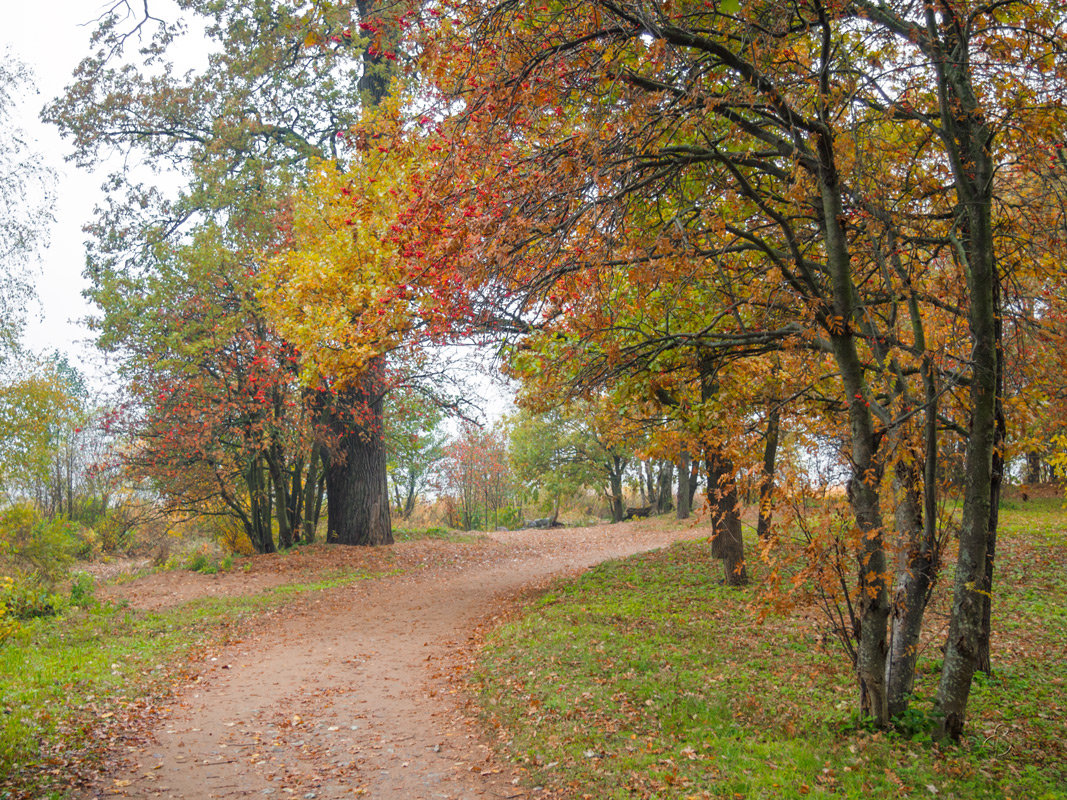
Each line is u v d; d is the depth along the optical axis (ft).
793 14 22.91
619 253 24.64
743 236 23.95
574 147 22.62
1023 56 22.52
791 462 22.44
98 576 74.02
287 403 70.49
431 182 24.73
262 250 70.13
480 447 142.51
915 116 23.99
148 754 22.77
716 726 22.93
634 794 18.08
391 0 19.81
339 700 29.09
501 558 79.36
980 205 21.39
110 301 68.33
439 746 23.54
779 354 31.86
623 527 117.60
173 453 69.72
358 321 39.01
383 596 55.31
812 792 17.39
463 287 24.75
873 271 26.48
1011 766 19.45
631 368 32.71
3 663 32.68
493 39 21.63
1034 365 27.61
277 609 49.75
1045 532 57.57
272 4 71.92
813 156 23.41
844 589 21.58
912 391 26.63
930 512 22.27
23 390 62.18
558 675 28.94
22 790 18.95
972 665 21.12
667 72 23.68
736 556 47.11
